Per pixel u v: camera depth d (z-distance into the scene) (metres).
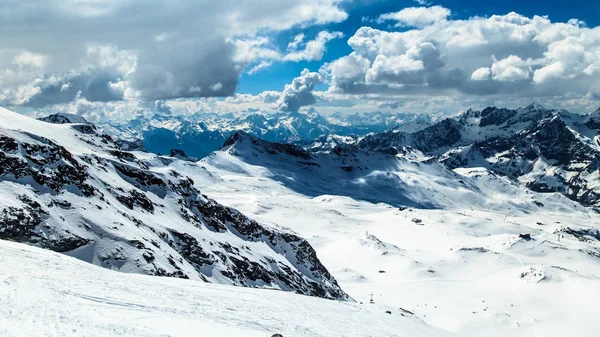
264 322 40.97
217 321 35.97
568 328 166.25
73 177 94.00
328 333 43.84
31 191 82.50
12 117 124.50
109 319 28.72
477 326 170.25
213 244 121.56
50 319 25.97
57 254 55.44
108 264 79.00
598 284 197.00
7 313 25.52
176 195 135.50
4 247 48.94
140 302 36.16
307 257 164.50
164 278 59.06
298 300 62.34
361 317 62.91
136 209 109.38
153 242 93.19
